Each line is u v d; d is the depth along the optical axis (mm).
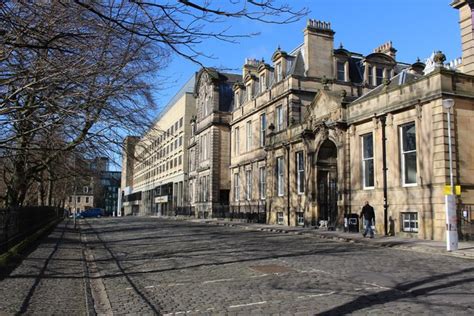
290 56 38938
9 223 14609
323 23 37469
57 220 45656
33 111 10547
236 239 21891
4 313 6934
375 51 42094
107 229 35188
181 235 25375
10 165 22859
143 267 12852
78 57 8078
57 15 6688
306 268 11984
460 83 19750
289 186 32531
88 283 10062
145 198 100000
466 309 7234
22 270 11031
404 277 10391
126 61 8602
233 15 5523
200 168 55906
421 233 19859
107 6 6340
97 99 9625
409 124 21359
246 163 44594
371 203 23234
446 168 18969
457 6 22438
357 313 7168
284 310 7512
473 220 18906
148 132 14711
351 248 17281
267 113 40625
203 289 9492
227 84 54000
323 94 27844
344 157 25328
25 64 8523
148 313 7582
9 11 6199
